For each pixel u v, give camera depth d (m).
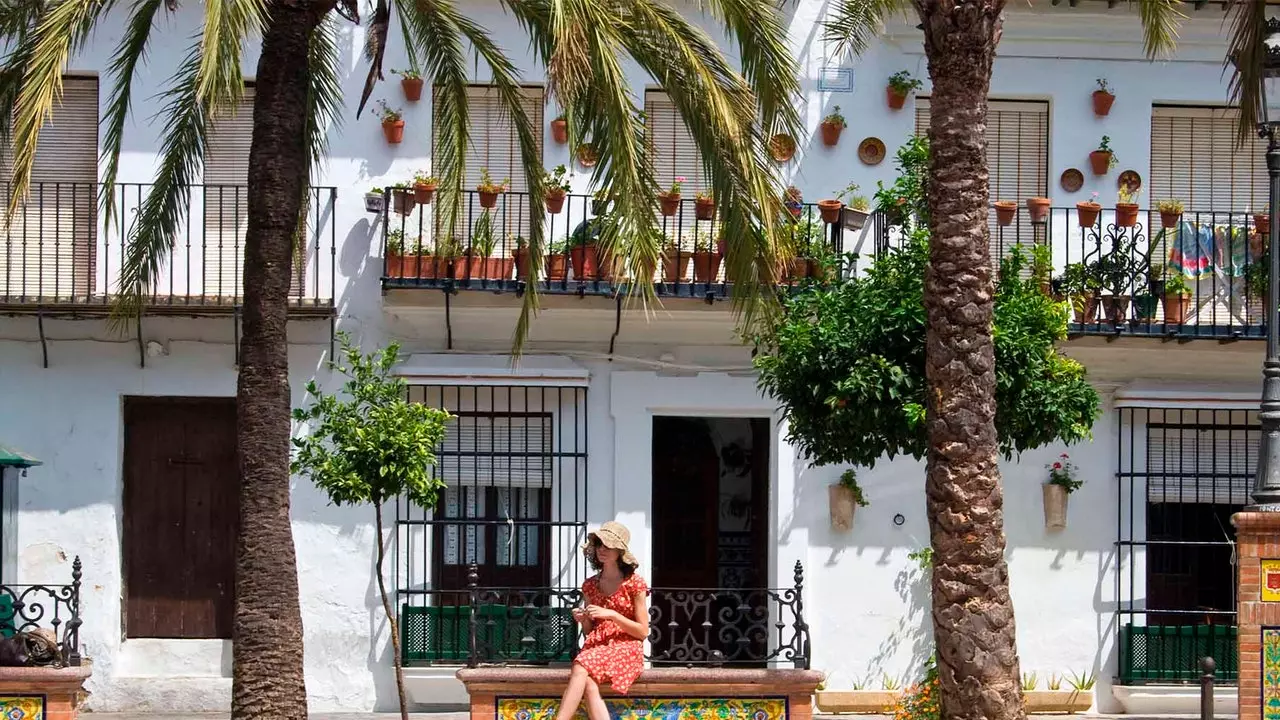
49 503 14.48
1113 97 15.36
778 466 14.95
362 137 14.83
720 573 15.64
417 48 13.71
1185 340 14.71
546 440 14.91
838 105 15.23
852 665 14.88
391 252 14.27
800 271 14.14
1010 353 11.13
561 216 14.88
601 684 10.57
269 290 10.66
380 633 14.61
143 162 14.76
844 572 14.94
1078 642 15.03
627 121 10.34
